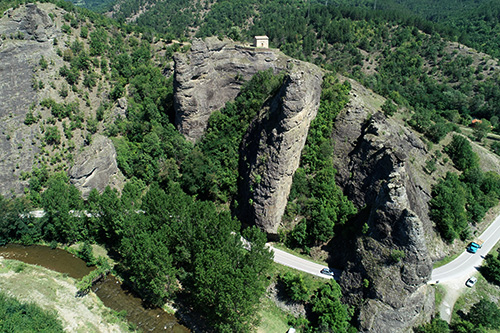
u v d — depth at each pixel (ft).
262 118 320.29
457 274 272.31
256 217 297.53
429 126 370.53
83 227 293.84
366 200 280.92
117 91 402.52
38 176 329.72
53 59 391.86
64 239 298.76
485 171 359.87
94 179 312.50
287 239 296.51
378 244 242.17
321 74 366.02
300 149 305.94
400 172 255.29
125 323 234.38
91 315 234.38
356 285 246.06
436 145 362.53
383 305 231.71
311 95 300.20
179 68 344.28
